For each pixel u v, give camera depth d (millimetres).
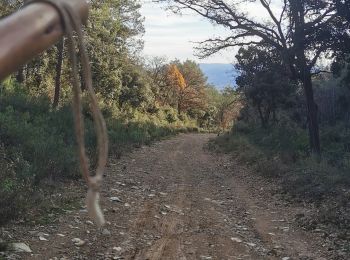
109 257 6195
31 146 11664
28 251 5965
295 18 16688
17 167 9852
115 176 13023
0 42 828
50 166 10641
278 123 30500
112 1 33344
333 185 10859
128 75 45375
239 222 8766
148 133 31625
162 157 19781
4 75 828
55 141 13367
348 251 6832
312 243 7383
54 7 935
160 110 56250
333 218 8477
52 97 27844
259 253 6789
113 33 38125
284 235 7867
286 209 9938
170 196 10984
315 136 17766
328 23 16281
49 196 9055
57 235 6844
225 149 24281
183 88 78375
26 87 25281
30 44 872
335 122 25938
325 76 32344
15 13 908
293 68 18406
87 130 17062
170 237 7395
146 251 6594
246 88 32062
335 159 14453
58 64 24656
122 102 43719
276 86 28672
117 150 18234
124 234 7332
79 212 8305
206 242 7227
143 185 12156
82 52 992
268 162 15398
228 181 14023
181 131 54031
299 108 29312
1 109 15906
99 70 35875
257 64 29812
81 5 1006
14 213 7199
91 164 12523
